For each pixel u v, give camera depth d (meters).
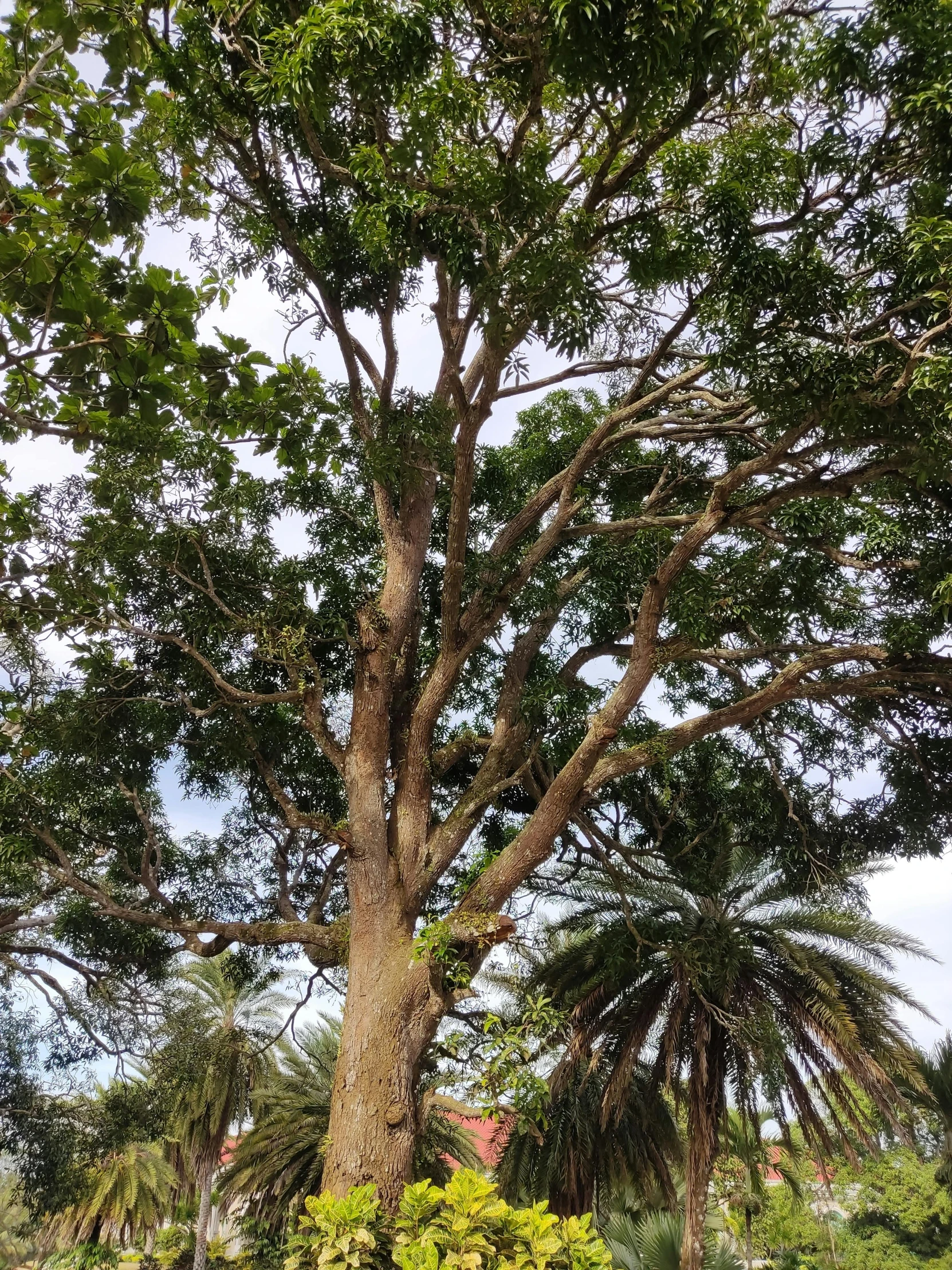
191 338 6.88
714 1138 14.41
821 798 14.38
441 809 14.41
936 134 7.46
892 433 8.03
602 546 13.27
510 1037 7.88
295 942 10.94
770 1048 13.61
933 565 9.77
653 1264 17.00
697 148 8.53
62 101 8.09
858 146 7.96
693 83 7.46
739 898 16.09
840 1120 15.01
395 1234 6.79
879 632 12.15
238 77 9.37
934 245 7.28
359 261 10.92
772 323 8.06
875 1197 28.28
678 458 13.82
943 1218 26.80
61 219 6.73
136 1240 32.38
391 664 11.14
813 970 14.33
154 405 7.05
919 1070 14.72
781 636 11.66
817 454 9.14
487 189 7.85
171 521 11.12
